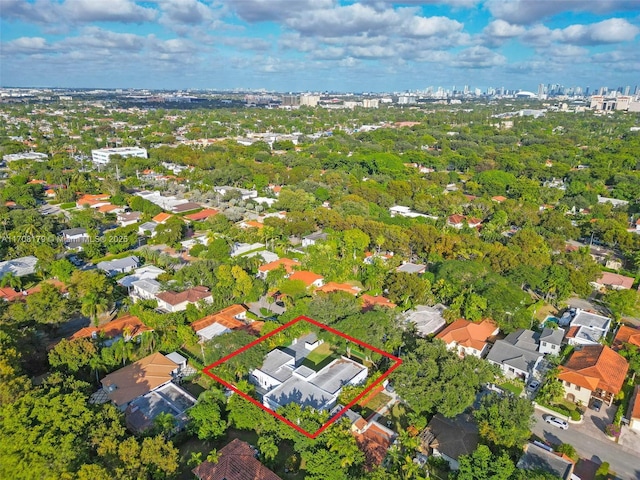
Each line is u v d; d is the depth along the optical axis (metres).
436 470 61.59
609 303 105.50
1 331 74.69
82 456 53.25
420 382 69.38
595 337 90.69
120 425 60.28
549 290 107.31
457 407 66.56
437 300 106.56
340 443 59.12
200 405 68.06
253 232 149.25
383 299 107.00
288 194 187.88
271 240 141.88
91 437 56.53
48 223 146.38
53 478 49.66
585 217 174.38
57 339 90.69
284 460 62.84
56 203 189.00
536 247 130.12
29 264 122.88
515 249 125.62
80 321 99.88
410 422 68.44
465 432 65.75
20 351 73.94
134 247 145.38
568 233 155.12
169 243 142.00
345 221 149.75
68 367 76.88
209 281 111.00
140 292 111.19
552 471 58.00
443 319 98.88
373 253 139.38
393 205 195.12
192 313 97.00
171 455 56.09
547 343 87.31
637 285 120.75
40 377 76.19
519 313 96.38
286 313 94.19
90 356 79.31
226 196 197.00
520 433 61.97
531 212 167.12
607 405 75.44
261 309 104.31
